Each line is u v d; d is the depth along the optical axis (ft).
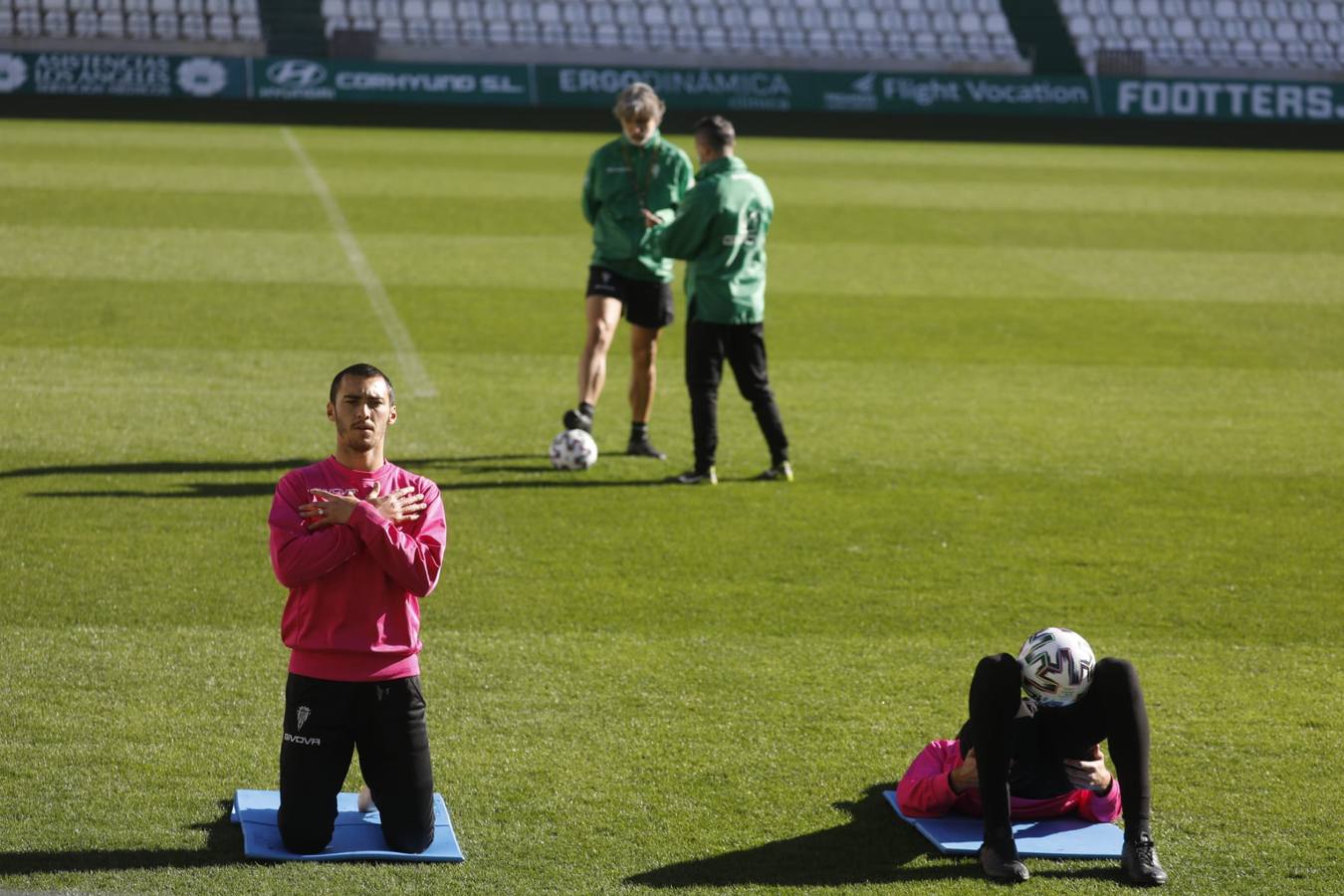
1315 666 80.59
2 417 123.75
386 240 227.61
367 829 58.59
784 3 524.93
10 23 454.81
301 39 464.24
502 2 507.71
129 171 292.20
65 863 55.01
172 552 92.58
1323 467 124.16
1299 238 261.65
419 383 142.92
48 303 172.35
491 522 101.60
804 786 64.23
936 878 56.49
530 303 185.06
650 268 116.98
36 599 83.46
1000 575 94.27
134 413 126.93
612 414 135.33
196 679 73.51
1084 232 261.85
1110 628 85.51
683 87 445.78
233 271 197.16
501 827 59.52
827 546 99.19
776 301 193.26
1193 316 192.03
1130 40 526.16
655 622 83.82
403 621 55.52
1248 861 58.44
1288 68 517.96
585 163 341.41
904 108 452.76
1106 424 137.18
